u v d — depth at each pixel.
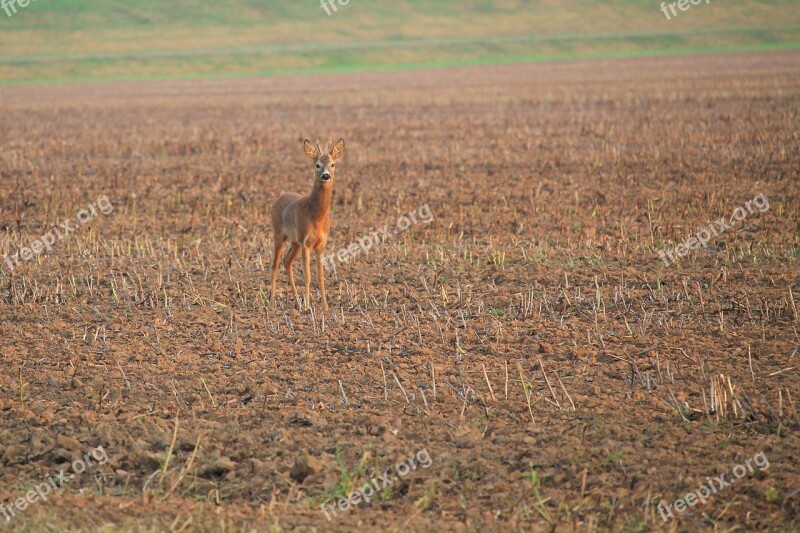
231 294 50.31
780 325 42.03
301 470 29.52
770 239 58.28
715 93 164.75
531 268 53.41
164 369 38.88
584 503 27.23
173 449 31.52
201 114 164.50
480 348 40.59
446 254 57.84
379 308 47.22
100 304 48.88
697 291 47.69
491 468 29.44
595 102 159.75
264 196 79.62
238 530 26.17
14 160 106.44
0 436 32.69
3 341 43.09
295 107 174.12
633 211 68.44
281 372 38.31
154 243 63.22
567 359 39.00
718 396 33.06
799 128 108.69
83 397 36.16
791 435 30.78
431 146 109.31
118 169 97.94
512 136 115.75
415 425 32.84
